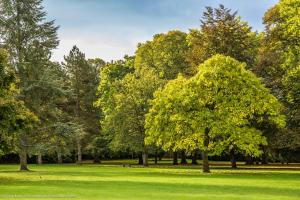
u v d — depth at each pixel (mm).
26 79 49750
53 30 52156
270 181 30625
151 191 23438
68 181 30500
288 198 20391
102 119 74062
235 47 51250
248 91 39969
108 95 68312
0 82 33562
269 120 41438
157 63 66625
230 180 31562
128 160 85000
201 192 23062
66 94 51875
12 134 35688
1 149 35438
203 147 40281
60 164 68562
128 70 74938
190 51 58438
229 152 49000
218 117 40062
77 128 51594
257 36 57750
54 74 52344
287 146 43969
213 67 41031
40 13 51719
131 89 59312
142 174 39312
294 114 42406
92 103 75438
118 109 59031
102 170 47094
